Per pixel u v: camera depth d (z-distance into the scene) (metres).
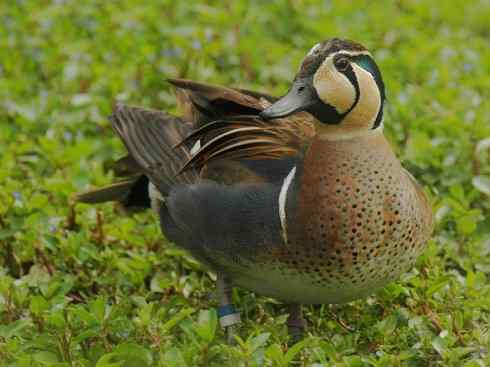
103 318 9.55
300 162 9.55
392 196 9.41
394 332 10.05
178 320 9.61
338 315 10.72
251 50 15.66
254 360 8.92
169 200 10.51
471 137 13.23
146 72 15.07
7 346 9.39
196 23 16.86
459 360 9.49
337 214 9.34
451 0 19.00
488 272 11.20
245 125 10.21
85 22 16.44
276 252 9.52
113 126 11.44
